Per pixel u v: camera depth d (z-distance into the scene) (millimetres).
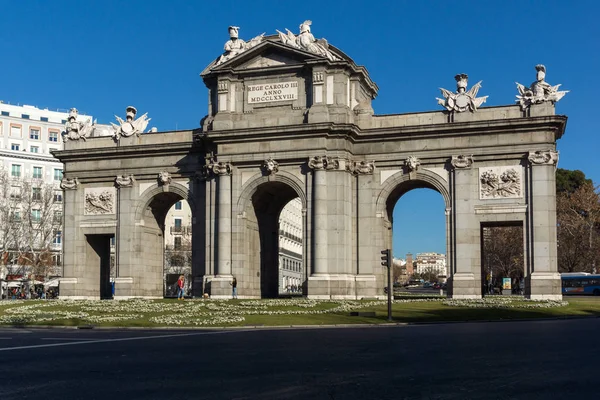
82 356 26531
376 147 65188
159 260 74625
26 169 142500
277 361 24234
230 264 65000
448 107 63969
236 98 66750
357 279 64188
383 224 64938
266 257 71500
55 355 26922
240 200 65438
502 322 45469
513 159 62188
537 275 60406
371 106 66812
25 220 115625
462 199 62688
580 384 18984
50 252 114750
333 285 62469
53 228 116062
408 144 64500
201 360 24859
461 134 63094
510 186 61906
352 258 64625
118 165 72562
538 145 61344
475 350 26906
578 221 107500
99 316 50688
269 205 71562
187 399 17406
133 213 71438
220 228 65125
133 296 70375
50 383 20016
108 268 76688
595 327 39062
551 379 19797
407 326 42781
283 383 19516
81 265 73125
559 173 135250
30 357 26297
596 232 109625
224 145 65875
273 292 72500
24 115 154625
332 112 63469
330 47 65625
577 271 116125
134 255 70938
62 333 39000
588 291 106688
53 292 115250
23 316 51688
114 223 72375
